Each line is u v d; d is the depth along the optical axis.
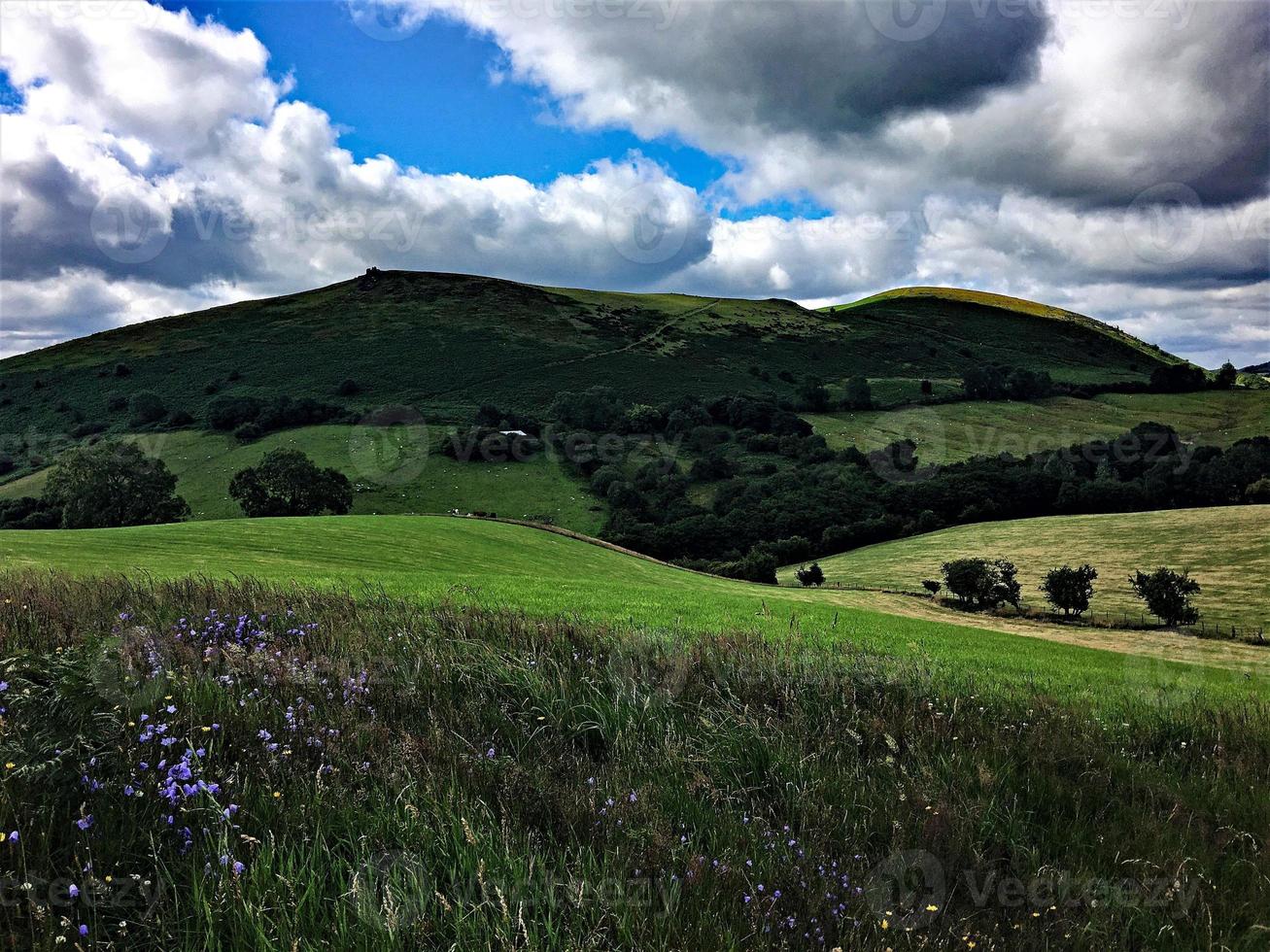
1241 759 6.50
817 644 10.09
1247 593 61.47
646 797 4.44
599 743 5.59
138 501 77.88
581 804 4.21
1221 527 79.75
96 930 2.69
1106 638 41.22
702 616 18.41
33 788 3.30
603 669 6.88
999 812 4.80
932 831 4.37
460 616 8.83
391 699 5.72
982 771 5.35
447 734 5.07
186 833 3.26
